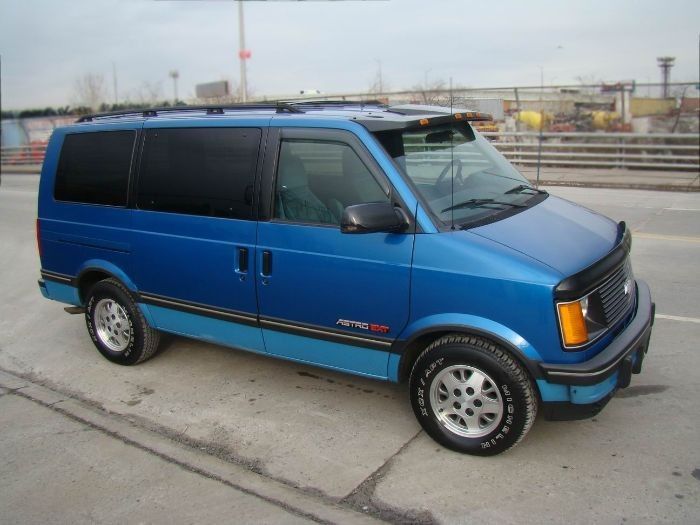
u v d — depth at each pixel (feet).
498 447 11.75
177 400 15.24
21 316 22.41
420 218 11.93
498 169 14.83
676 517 10.14
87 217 16.93
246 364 17.11
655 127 61.46
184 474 12.06
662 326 18.45
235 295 14.29
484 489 11.10
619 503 10.53
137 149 15.80
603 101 62.08
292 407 14.55
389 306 12.23
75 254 17.43
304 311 13.33
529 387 11.28
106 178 16.47
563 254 11.52
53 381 16.76
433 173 12.94
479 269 11.30
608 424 13.07
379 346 12.54
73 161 17.29
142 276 16.01
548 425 13.11
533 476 11.40
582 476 11.34
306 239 13.05
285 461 12.34
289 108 14.21
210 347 18.42
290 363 17.02
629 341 11.64
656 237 30.42
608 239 12.89
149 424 14.14
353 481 11.57
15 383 16.74
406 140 12.86
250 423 13.92
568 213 13.79
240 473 11.98
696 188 49.08
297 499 11.07
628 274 13.29
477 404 11.86
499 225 12.19
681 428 12.83
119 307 16.97
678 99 60.54
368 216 11.56
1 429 14.11
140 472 12.18
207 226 14.46
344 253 12.56
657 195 46.88
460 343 11.66
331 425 13.64
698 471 11.35
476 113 14.64
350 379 15.92
